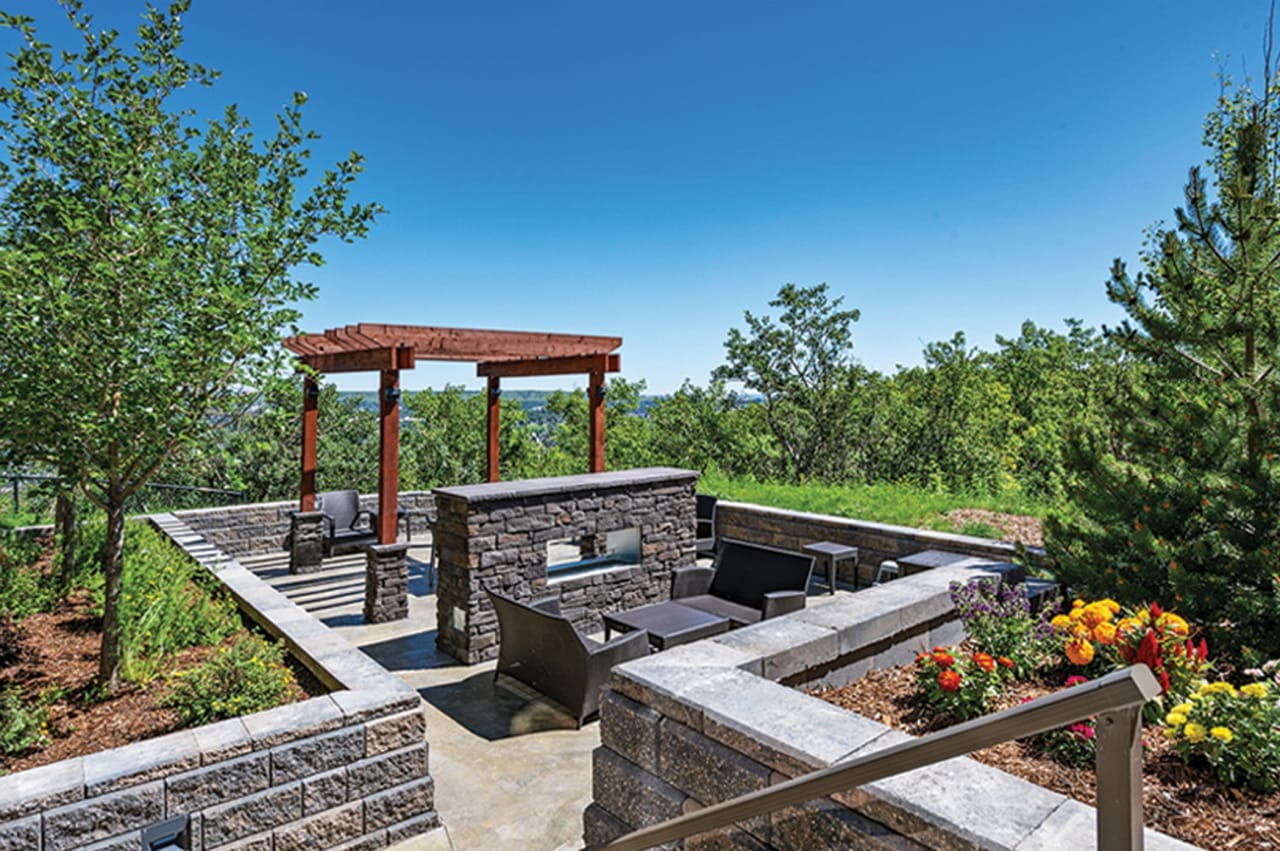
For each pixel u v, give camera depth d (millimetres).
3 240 3699
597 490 6848
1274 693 2336
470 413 26766
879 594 3990
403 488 20312
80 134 3576
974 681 2898
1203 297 4090
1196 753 2314
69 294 3473
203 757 2953
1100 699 1004
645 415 29750
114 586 4020
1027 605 3658
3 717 3502
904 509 9766
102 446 3826
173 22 3797
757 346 22828
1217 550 3553
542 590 6418
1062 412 21562
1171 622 2770
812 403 22469
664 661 2951
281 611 5055
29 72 3486
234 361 3969
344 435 18453
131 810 2791
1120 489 4047
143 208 3672
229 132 3930
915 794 1856
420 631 6773
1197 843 1908
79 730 3568
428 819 3564
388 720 3438
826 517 8484
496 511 6070
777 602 5285
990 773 1967
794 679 3180
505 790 3932
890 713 3068
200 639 4871
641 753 2699
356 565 9266
